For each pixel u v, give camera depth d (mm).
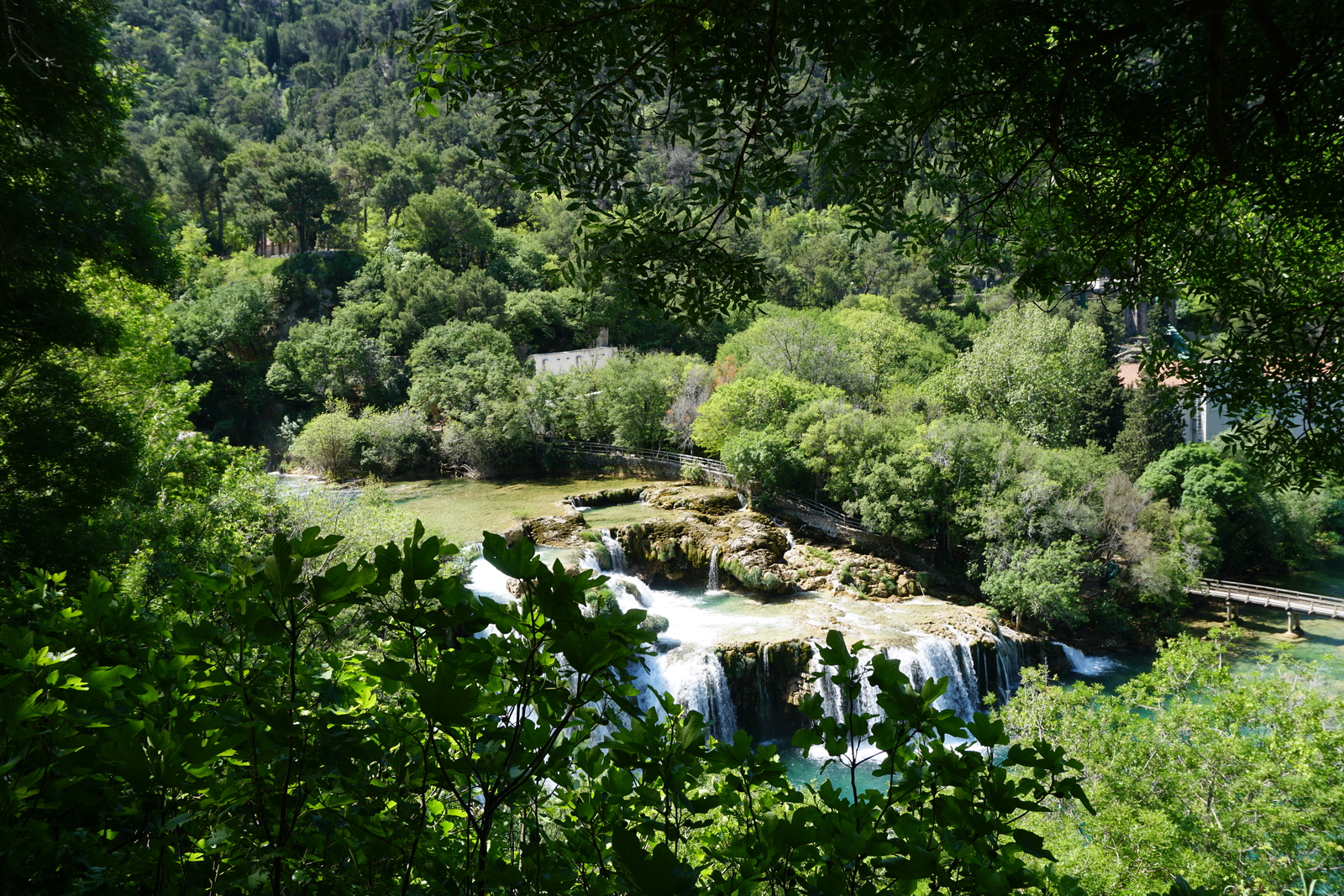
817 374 46188
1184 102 4996
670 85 4555
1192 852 9570
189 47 166750
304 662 1977
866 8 3832
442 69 4703
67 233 11070
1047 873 1785
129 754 1326
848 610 27422
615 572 29938
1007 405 41812
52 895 1461
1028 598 27531
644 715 1808
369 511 20141
